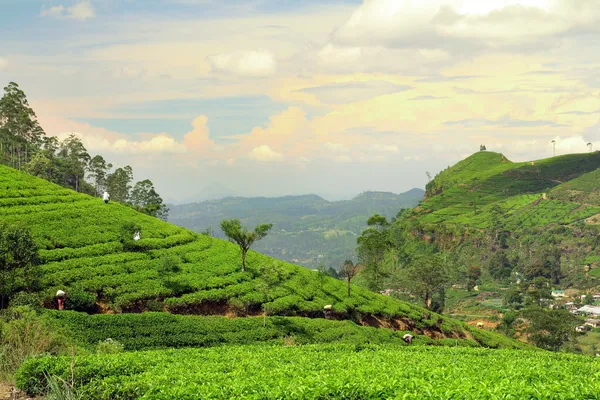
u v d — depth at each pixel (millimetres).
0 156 116188
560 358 39938
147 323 46500
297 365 26516
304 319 57281
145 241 64812
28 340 28156
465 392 16203
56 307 48031
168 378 21141
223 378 21609
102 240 61906
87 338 42000
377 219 100188
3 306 45656
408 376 21969
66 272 51875
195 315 52062
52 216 63875
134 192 153750
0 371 24281
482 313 162500
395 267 199125
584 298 175875
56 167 125625
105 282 52500
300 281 68812
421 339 65000
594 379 19766
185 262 63688
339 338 54969
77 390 20781
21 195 68938
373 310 69562
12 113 122250
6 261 45969
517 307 161500
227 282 60219
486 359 33594
